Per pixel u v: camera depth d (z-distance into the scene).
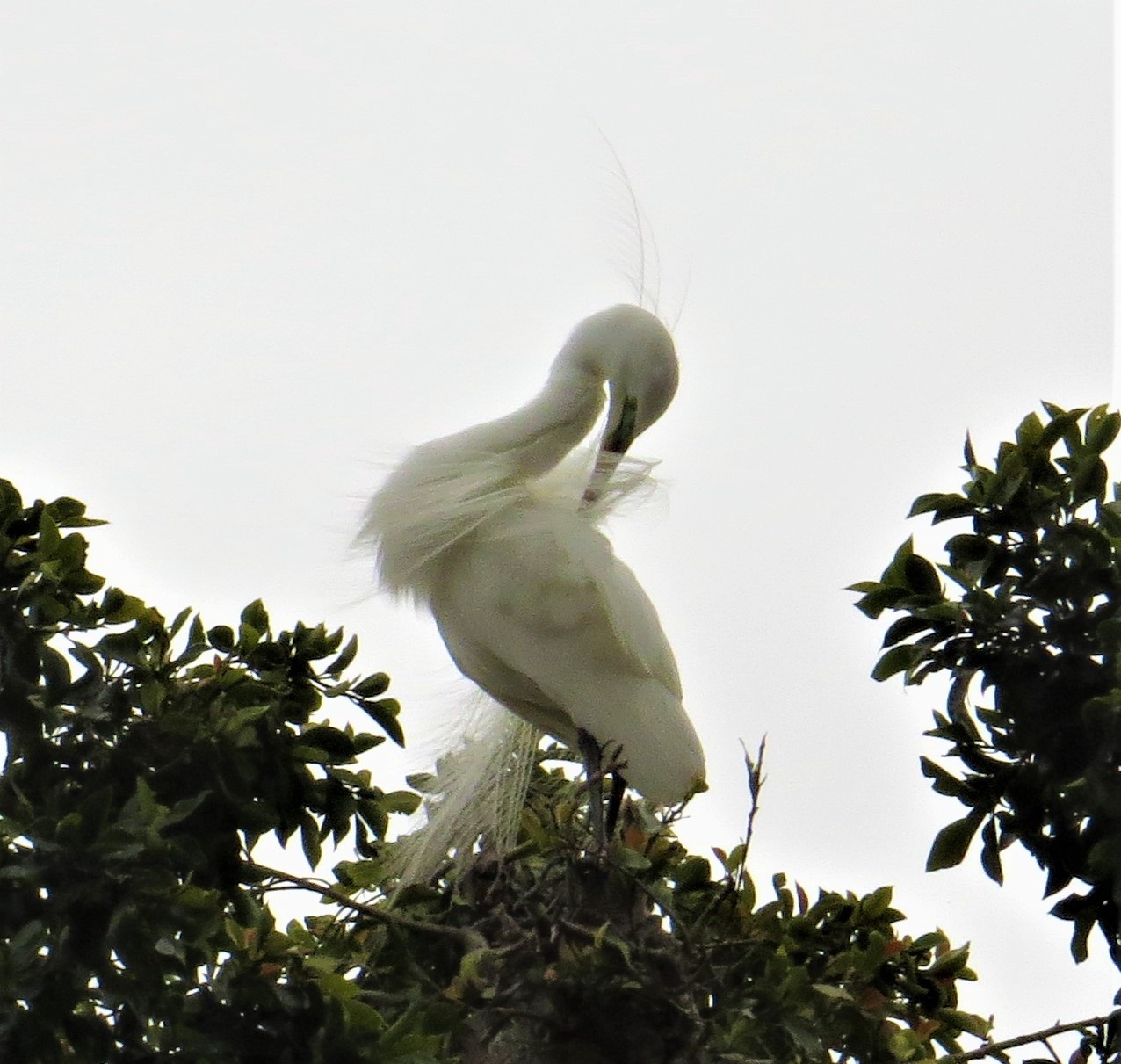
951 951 10.41
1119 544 9.41
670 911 9.65
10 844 8.84
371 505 13.02
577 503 13.30
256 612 10.52
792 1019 9.12
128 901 8.52
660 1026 9.00
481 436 13.18
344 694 10.50
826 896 10.16
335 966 9.27
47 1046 8.45
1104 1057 9.66
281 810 10.29
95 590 9.93
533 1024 9.05
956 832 9.84
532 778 12.71
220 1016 8.77
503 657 12.54
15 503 10.12
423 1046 8.63
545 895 9.80
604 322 13.30
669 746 11.91
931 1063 9.30
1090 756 9.25
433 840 11.52
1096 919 9.71
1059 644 9.59
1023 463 9.85
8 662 9.54
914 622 9.80
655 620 12.40
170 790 9.71
